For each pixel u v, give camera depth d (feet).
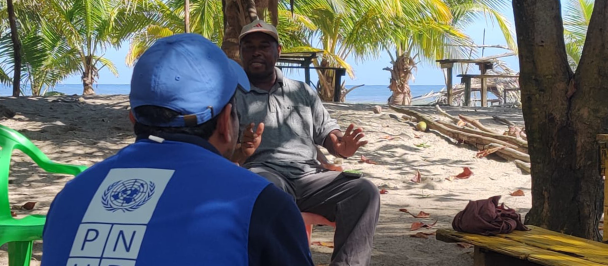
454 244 14.93
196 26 50.57
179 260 4.21
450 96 52.44
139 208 4.42
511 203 20.16
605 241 10.48
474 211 10.85
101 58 74.79
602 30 12.34
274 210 4.54
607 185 10.57
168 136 4.88
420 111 38.63
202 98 4.91
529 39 12.92
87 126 29.89
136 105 4.90
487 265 10.51
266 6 23.27
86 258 4.30
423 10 53.93
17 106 32.99
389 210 18.85
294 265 4.57
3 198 10.03
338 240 10.31
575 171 12.69
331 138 11.61
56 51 63.57
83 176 4.85
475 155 28.63
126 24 54.54
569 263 8.82
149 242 4.26
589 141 12.53
